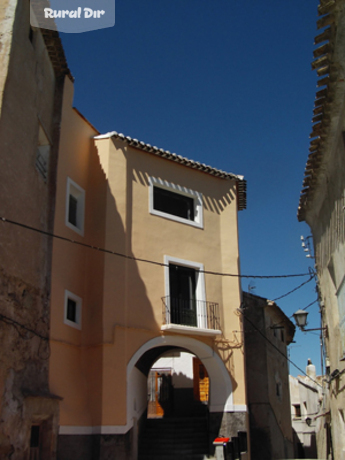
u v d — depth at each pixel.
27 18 13.46
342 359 12.98
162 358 23.47
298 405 33.72
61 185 14.99
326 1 10.02
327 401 17.67
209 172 19.27
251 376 21.05
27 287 12.49
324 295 16.02
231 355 17.22
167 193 18.31
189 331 16.28
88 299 15.37
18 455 10.95
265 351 21.28
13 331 11.53
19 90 12.80
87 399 14.19
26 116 13.15
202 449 16.75
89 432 13.74
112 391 14.27
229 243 18.89
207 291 17.67
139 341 15.48
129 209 16.78
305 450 31.06
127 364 14.93
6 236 11.65
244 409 16.67
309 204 16.14
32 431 12.02
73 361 14.23
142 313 15.87
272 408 20.91
